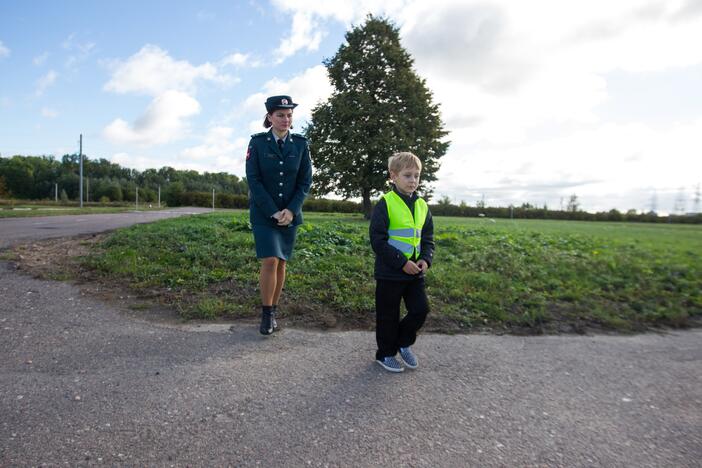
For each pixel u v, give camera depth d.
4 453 1.81
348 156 22.92
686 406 2.53
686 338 3.97
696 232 21.66
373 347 3.34
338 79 24.72
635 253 8.61
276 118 3.65
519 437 2.11
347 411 2.30
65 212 22.30
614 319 4.30
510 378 2.86
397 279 2.90
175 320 3.77
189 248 6.36
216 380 2.61
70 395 2.36
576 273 6.13
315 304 4.30
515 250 8.09
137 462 1.79
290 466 1.80
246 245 6.83
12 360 2.80
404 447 1.97
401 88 23.55
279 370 2.81
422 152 23.05
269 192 3.68
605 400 2.58
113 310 3.95
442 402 2.46
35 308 3.89
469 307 4.49
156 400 2.33
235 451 1.89
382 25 24.48
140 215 20.84
